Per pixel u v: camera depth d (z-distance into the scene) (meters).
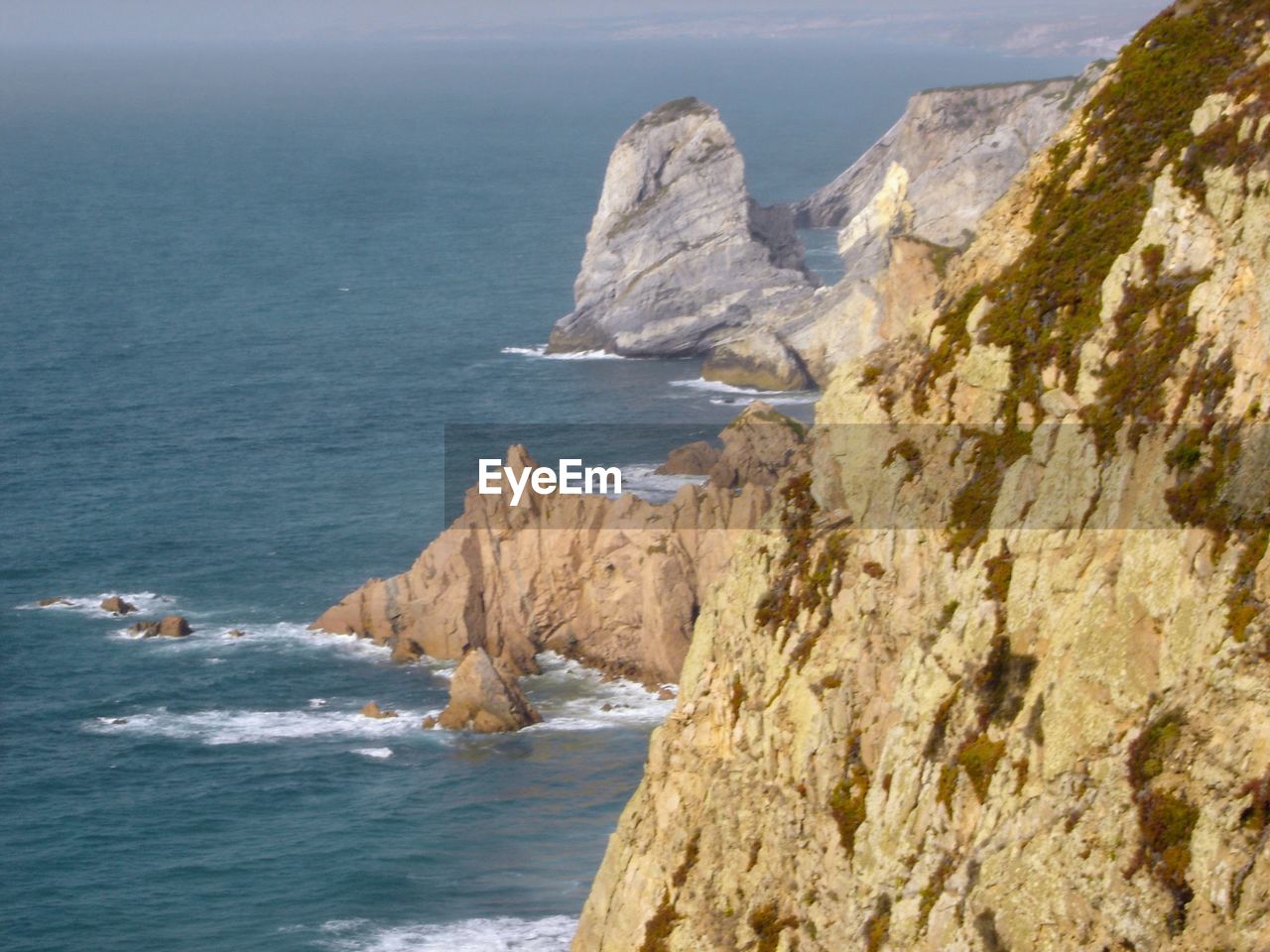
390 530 119.00
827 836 39.03
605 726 85.38
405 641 94.75
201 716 88.00
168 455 140.50
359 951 65.06
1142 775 30.44
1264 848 28.27
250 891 69.94
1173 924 29.16
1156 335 35.25
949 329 41.47
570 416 152.00
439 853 72.44
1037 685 34.38
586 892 69.00
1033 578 35.56
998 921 32.31
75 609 103.81
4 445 143.88
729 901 41.44
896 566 39.75
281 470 135.62
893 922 35.53
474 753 82.38
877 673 39.50
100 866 72.38
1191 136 38.25
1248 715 29.31
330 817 76.12
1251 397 32.16
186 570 110.69
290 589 106.94
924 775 36.38
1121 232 38.44
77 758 83.19
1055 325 38.44
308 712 88.06
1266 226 33.28
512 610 93.69
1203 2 40.81
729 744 43.62
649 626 90.56
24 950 66.00
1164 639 31.48
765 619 43.44
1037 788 33.09
